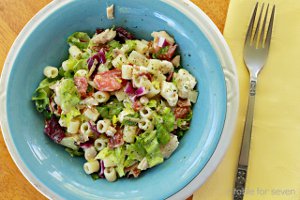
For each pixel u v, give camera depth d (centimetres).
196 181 29
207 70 29
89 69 30
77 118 30
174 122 29
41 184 29
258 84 32
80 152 31
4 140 31
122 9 30
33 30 30
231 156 31
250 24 31
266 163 31
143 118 29
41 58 31
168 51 30
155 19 30
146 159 29
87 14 31
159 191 28
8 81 29
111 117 30
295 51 31
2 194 33
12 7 33
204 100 29
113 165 30
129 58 30
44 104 31
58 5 30
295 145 31
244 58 32
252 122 31
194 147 29
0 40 33
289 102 31
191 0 32
